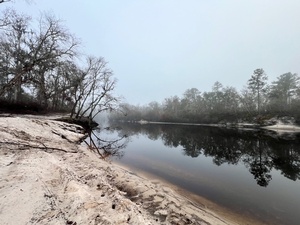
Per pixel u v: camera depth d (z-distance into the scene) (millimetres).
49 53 18766
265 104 57719
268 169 12586
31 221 2926
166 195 6223
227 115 63094
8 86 19828
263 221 5930
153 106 108500
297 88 53875
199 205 6535
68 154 8102
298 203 7340
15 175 4270
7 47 21797
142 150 17938
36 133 10391
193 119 75562
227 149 19719
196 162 13930
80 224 2945
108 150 16297
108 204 3689
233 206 6871
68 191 3949
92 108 31828
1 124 9055
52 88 28984
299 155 17047
